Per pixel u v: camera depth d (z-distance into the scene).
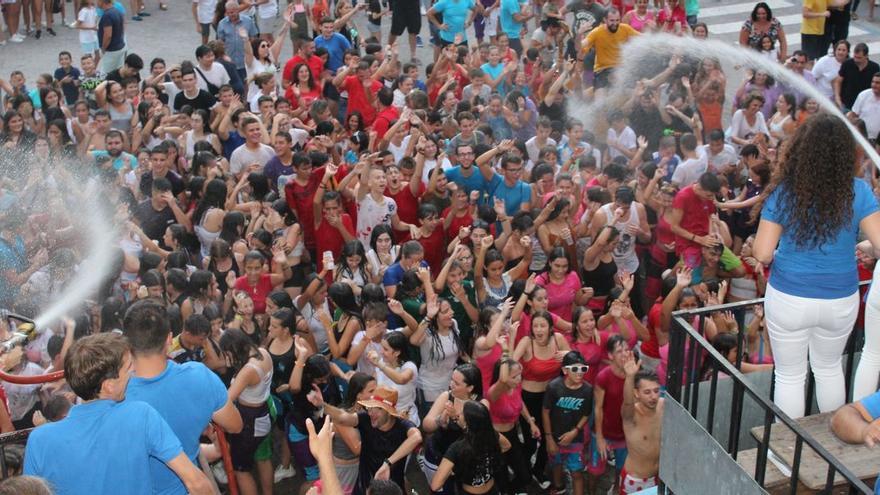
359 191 13.56
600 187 13.22
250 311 10.84
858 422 5.36
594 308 12.96
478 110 16.98
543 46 20.16
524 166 15.27
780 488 6.01
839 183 5.58
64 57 19.42
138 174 14.59
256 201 13.65
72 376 5.16
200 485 5.30
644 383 9.48
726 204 13.65
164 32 24.66
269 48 19.95
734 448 6.20
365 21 25.45
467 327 11.74
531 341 10.73
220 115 16.28
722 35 24.42
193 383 5.91
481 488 9.64
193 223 13.63
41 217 12.90
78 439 5.18
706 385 7.07
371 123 17.81
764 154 14.09
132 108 17.14
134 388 5.79
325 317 11.20
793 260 5.87
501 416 10.16
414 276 11.44
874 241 5.75
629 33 18.28
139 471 5.23
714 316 10.98
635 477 9.86
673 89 17.53
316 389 9.99
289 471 11.24
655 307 11.30
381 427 9.73
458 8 21.20
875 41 23.80
